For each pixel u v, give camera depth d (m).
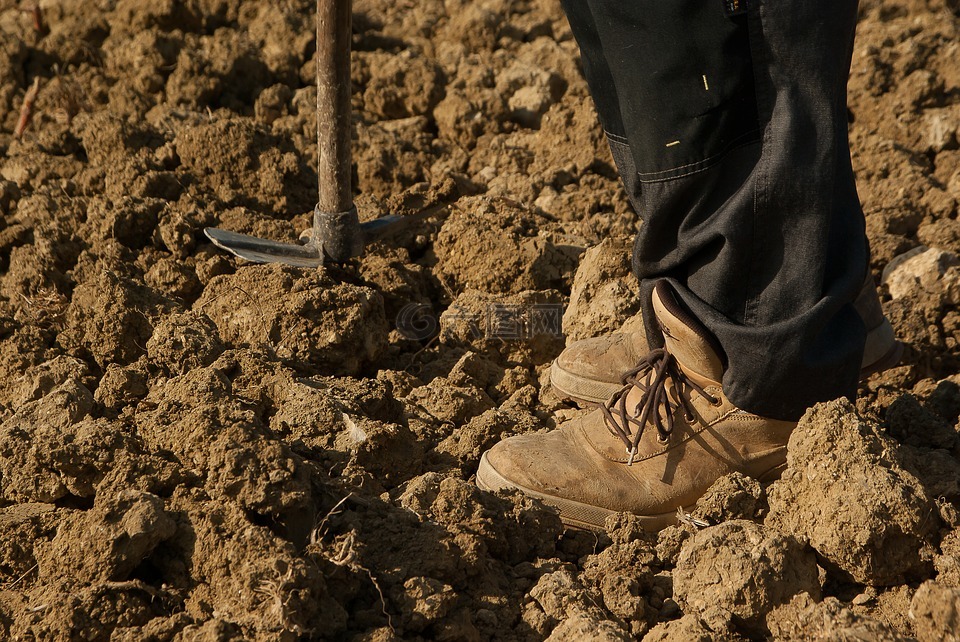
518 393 2.94
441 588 1.92
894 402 2.49
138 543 1.91
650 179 2.08
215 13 5.30
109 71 4.85
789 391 2.12
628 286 3.07
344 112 3.01
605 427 2.34
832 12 1.88
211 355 2.77
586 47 2.19
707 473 2.26
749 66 1.92
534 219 3.72
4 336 3.10
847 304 2.19
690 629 1.87
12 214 3.71
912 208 3.85
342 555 1.91
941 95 4.68
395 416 2.73
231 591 1.86
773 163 1.95
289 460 2.01
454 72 5.02
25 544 2.06
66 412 2.36
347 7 2.86
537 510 2.22
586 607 1.97
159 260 3.42
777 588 1.91
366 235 3.30
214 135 3.83
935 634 1.79
